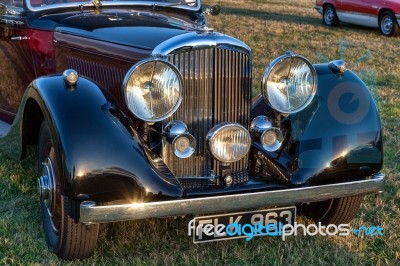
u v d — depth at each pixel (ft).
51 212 11.48
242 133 10.57
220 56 10.97
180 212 10.04
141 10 15.43
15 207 13.53
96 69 12.89
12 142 13.28
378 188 11.45
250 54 11.29
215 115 11.16
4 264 11.05
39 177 11.83
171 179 10.25
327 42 44.57
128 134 10.17
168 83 10.21
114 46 12.09
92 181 9.71
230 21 55.21
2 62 16.84
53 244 11.31
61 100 10.25
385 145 19.31
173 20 13.78
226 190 10.61
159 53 10.62
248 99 11.46
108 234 12.34
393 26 48.06
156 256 11.45
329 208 12.78
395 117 23.13
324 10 55.67
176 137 10.32
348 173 11.37
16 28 15.55
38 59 15.05
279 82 11.17
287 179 11.02
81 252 10.95
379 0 49.19
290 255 11.73
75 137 9.82
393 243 12.42
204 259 11.41
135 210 9.80
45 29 14.64
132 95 10.09
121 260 11.38
